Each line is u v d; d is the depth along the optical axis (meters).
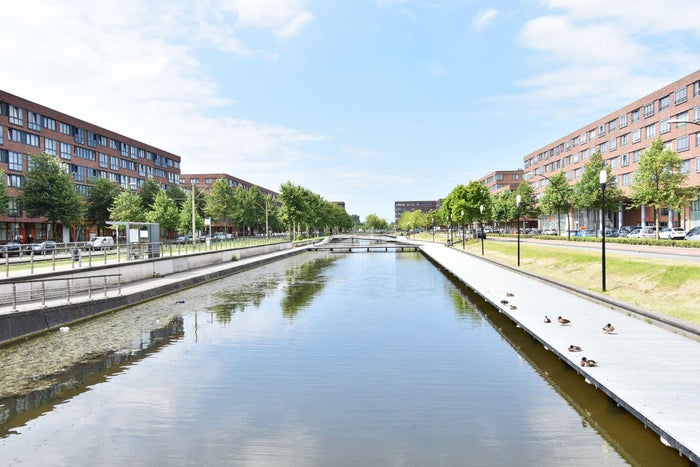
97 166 78.69
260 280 33.78
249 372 12.49
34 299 18.62
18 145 59.34
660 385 8.91
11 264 26.39
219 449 8.21
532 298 19.84
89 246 24.38
